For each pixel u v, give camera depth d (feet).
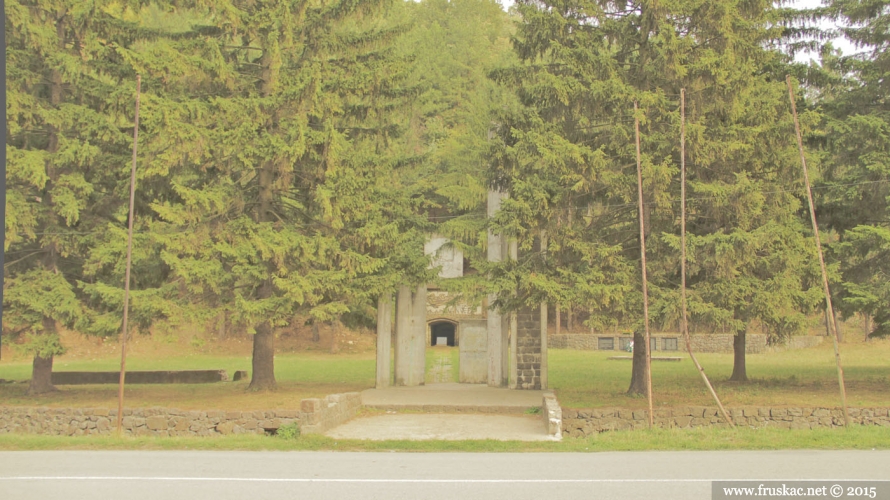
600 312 66.39
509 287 66.64
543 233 69.72
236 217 71.05
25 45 70.69
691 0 64.69
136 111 56.65
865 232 70.44
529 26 70.13
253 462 39.78
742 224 64.69
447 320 176.04
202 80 67.92
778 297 62.18
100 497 29.58
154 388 84.79
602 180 65.21
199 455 43.29
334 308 67.87
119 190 72.02
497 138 70.49
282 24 67.67
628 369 113.60
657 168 61.57
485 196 118.01
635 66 71.15
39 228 72.69
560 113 70.13
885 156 72.13
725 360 132.16
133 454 43.78
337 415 58.59
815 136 79.20
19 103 66.74
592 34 68.69
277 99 68.03
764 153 65.87
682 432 52.01
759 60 69.00
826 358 132.46
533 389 80.48
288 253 68.18
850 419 57.00
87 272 69.92
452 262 137.69
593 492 30.40
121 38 71.67
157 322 66.03
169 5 70.13
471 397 73.26
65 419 57.98
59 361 143.13
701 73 63.77
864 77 80.23
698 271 68.90
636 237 71.46
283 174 69.36
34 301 66.90
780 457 40.93
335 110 69.26
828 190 78.07
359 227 72.08
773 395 72.38
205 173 73.05
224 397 71.20
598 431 56.85
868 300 68.90
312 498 29.40
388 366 83.76
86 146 67.31
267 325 76.33
